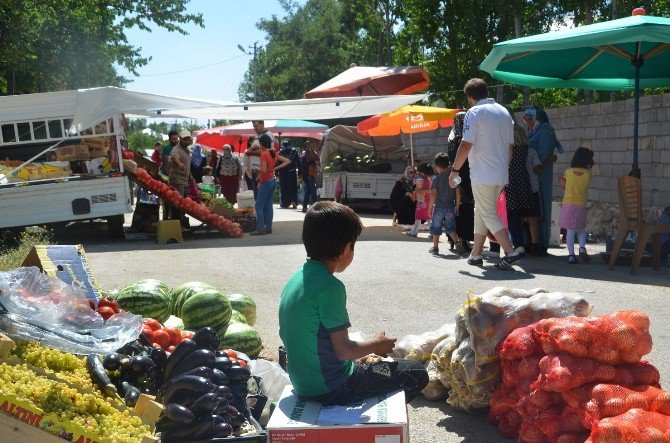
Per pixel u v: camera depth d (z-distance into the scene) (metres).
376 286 9.99
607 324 4.50
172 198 16.03
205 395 4.18
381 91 25.47
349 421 3.93
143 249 14.19
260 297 9.50
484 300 5.23
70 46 32.34
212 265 12.04
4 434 3.78
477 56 26.16
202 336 4.80
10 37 29.42
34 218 14.61
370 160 23.72
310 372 4.24
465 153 10.87
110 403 4.08
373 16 40.69
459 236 13.11
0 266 9.88
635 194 10.80
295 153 27.12
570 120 17.56
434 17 26.61
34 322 4.61
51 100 14.23
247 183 24.59
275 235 16.50
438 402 5.80
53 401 3.83
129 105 14.38
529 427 4.70
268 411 4.88
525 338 4.88
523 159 12.02
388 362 4.42
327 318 4.21
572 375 4.44
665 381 5.93
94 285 6.19
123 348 4.77
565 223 11.84
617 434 3.91
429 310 8.59
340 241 4.29
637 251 10.71
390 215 22.53
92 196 15.00
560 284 9.95
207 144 33.22
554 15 24.39
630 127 15.59
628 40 10.74
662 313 8.26
